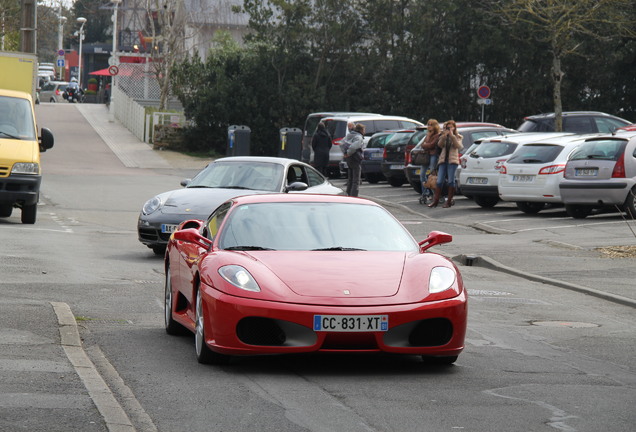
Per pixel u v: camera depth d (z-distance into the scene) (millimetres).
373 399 8430
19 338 10539
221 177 20469
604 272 18656
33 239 21625
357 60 59719
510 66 59219
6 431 6984
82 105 92938
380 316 9180
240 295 9320
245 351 9273
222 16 77938
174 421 7570
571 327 13125
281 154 48000
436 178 32094
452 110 60625
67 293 14586
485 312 14266
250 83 59156
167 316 11828
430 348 9422
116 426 7160
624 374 9945
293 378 9289
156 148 58188
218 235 10664
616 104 59531
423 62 60719
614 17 49219
